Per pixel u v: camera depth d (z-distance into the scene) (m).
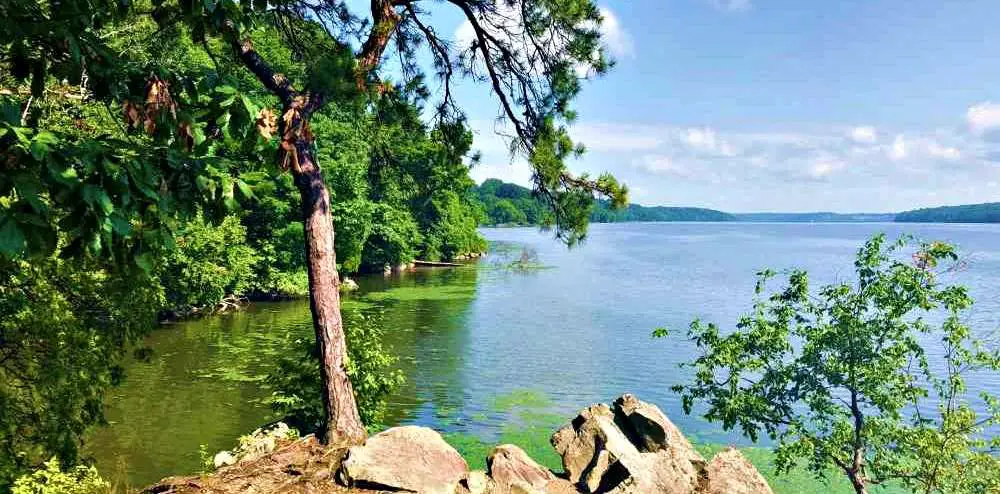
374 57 9.70
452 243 77.06
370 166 14.02
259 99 5.41
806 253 111.38
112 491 8.90
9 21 3.86
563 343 31.45
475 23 11.29
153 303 13.15
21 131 3.40
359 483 7.98
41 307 10.75
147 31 9.49
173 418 19.00
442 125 12.78
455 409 21.22
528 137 11.91
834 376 12.55
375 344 11.86
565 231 11.59
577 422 10.27
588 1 11.09
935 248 11.94
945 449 11.22
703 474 9.68
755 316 13.53
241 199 4.70
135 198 3.89
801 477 16.52
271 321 35.19
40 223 3.31
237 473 8.25
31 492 7.57
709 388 13.76
